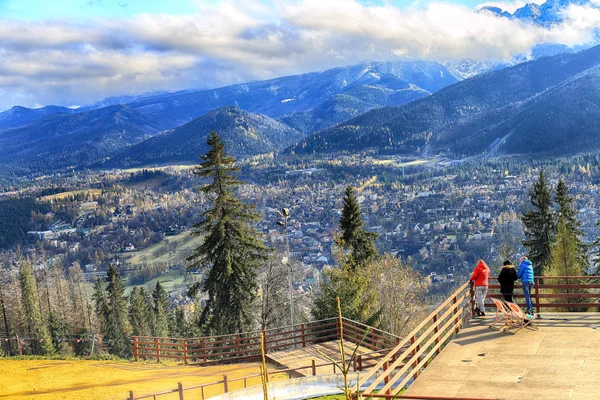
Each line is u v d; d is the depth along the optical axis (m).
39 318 78.88
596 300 42.62
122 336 83.81
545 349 14.24
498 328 16.19
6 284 84.00
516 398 11.55
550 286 17.16
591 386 11.87
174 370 29.23
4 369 29.36
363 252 48.69
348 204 49.09
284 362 28.56
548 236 55.06
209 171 40.47
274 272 45.22
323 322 35.41
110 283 86.31
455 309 16.58
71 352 74.88
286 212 42.75
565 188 57.12
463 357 14.16
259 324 47.72
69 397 24.20
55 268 103.38
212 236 40.38
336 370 26.27
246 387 23.30
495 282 53.22
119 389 25.25
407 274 46.66
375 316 35.62
